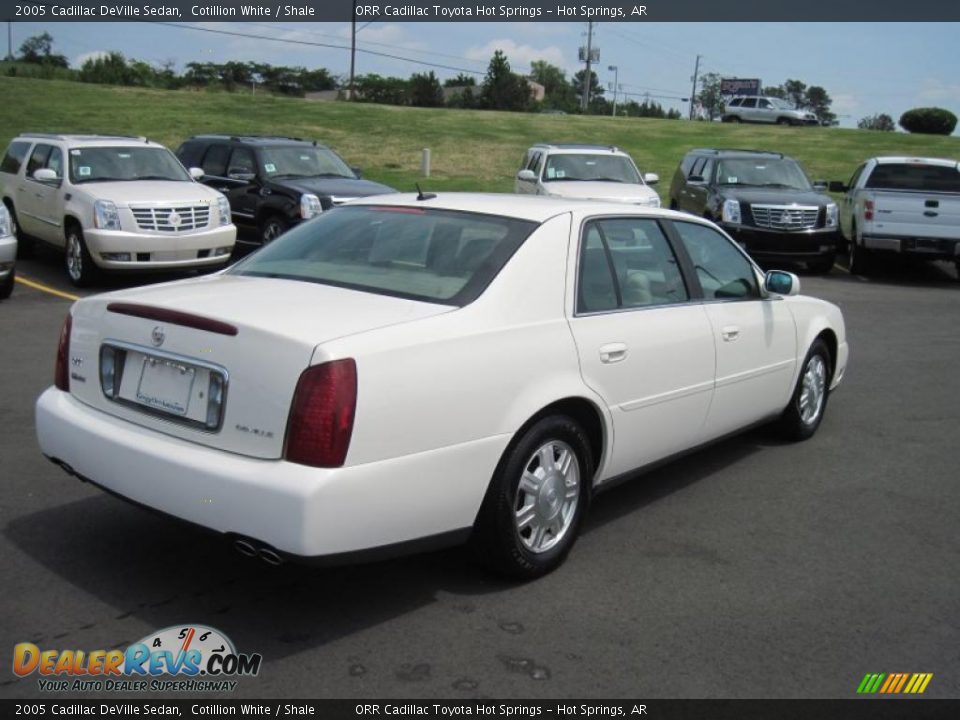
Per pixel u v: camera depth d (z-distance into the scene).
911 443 6.66
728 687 3.43
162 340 3.80
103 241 11.55
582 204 4.82
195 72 83.31
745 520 5.12
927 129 47.75
